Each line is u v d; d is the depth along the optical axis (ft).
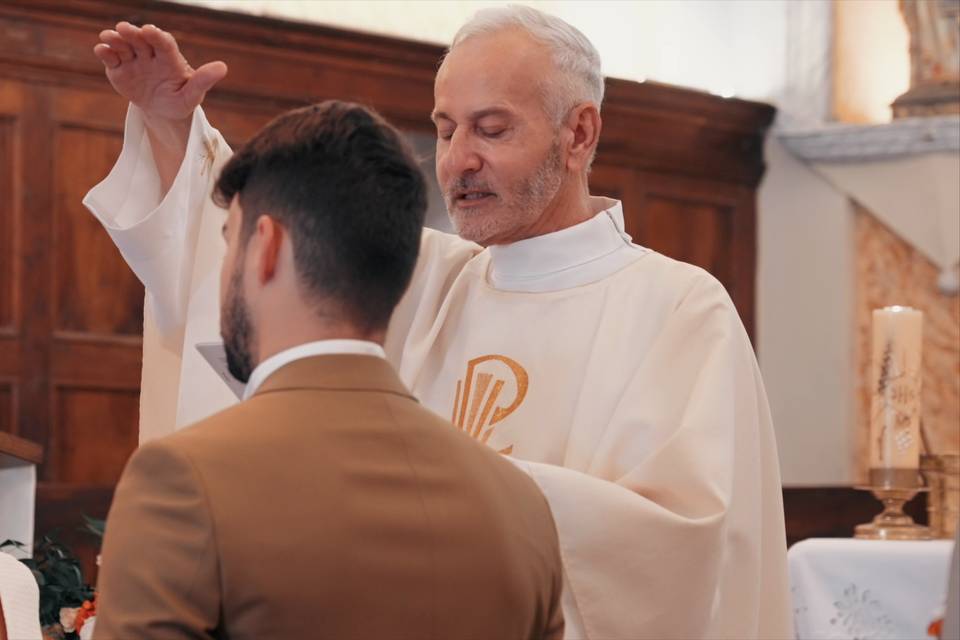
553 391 8.54
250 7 22.36
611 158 26.02
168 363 9.21
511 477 5.37
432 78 23.95
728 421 8.02
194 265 8.89
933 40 25.91
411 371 9.04
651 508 7.45
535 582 5.13
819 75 27.02
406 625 4.63
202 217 8.87
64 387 21.17
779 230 27.86
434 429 5.16
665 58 26.61
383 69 23.49
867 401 26.84
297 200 4.99
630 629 7.40
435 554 4.77
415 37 23.89
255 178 5.10
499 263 9.07
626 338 8.49
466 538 4.89
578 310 8.73
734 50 27.25
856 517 25.26
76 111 21.25
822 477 27.12
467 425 8.73
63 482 21.06
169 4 21.59
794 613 12.98
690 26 26.86
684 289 8.59
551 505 7.36
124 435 21.65
